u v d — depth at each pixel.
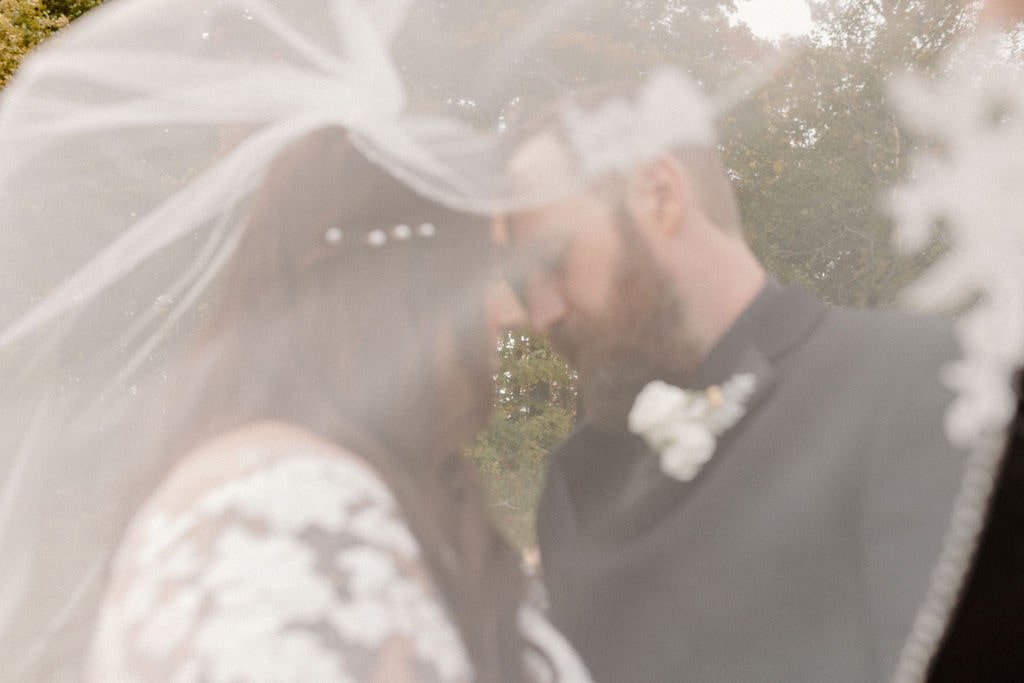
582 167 1.28
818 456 1.44
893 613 1.33
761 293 1.53
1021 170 0.86
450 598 0.93
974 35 0.89
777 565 1.44
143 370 1.11
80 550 1.03
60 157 1.18
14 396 1.12
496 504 1.31
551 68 1.26
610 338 1.42
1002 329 0.93
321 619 0.76
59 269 1.18
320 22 1.14
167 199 1.18
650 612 1.53
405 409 1.02
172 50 1.17
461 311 1.07
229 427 0.96
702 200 1.39
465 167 1.11
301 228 1.07
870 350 1.47
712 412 1.52
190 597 0.76
